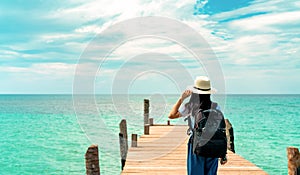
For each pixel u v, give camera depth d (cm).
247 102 12219
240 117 5356
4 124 4338
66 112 6762
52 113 6512
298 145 2342
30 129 3672
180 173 650
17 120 4950
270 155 1934
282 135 2995
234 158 782
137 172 657
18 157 1980
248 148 2212
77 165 1712
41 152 2145
